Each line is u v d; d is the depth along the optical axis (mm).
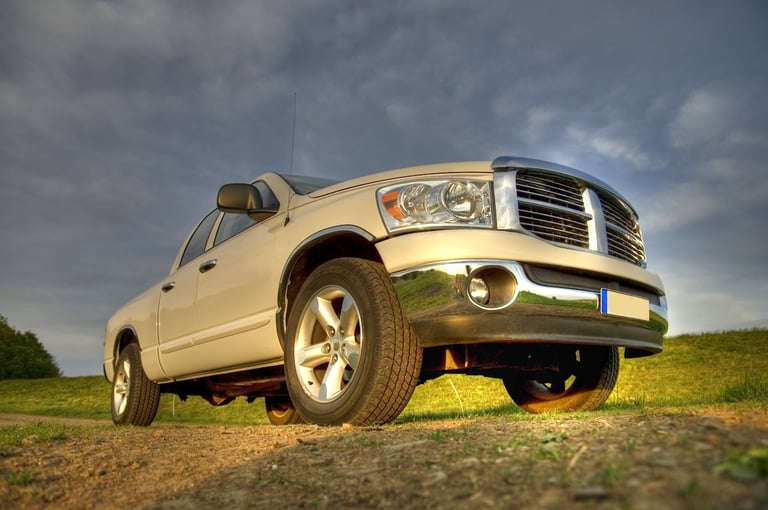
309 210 3910
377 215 3348
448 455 2074
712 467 1415
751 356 12070
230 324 4406
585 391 4570
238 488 2113
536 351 3795
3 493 2234
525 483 1607
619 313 3477
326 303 3611
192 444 3102
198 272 4949
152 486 2299
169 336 5285
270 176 4684
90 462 2699
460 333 3027
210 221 5410
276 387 5336
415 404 10961
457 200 3236
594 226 3617
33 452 2924
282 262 3904
